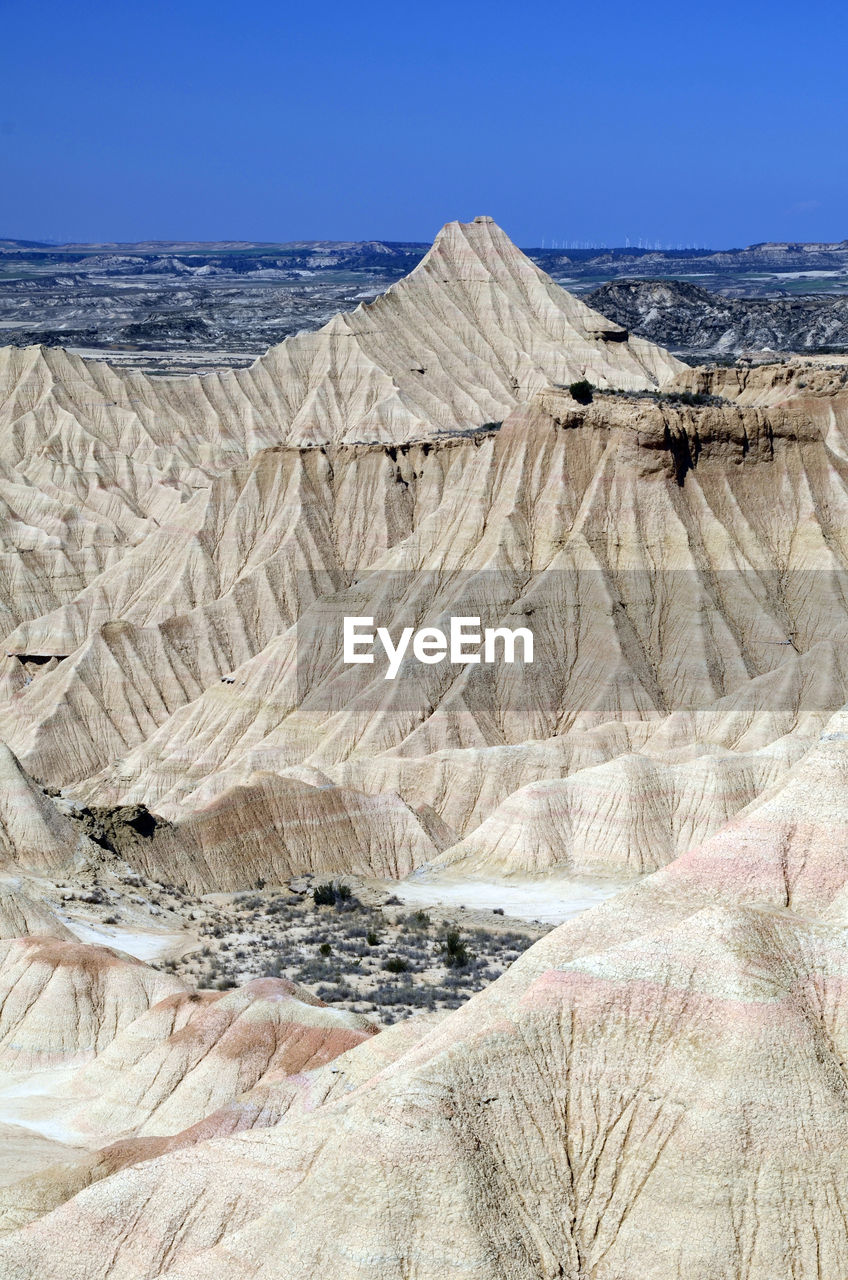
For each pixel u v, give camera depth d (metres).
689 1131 32.09
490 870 86.00
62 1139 46.75
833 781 45.53
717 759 89.25
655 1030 34.03
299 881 82.06
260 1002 49.72
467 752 102.12
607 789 88.12
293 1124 37.84
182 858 80.69
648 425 121.44
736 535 121.81
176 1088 47.91
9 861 71.44
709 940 35.44
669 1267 30.47
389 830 89.88
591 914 41.38
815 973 35.31
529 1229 30.97
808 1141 31.62
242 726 119.62
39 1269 34.84
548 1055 34.19
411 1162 31.14
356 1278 29.59
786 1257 30.34
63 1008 55.19
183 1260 34.16
